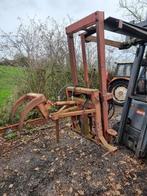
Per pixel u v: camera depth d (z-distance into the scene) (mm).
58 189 2674
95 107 2951
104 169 3041
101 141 3021
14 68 6535
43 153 3602
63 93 5676
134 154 3354
